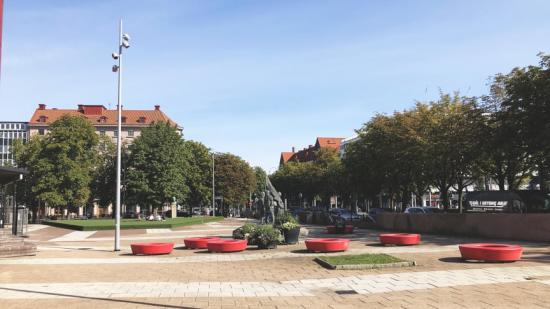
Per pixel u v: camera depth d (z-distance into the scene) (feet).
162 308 29.89
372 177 145.28
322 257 53.06
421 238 82.74
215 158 275.18
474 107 104.88
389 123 131.34
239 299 32.53
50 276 44.24
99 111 378.32
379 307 29.19
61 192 190.90
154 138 205.36
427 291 33.68
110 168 228.02
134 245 63.72
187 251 68.03
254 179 293.02
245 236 72.69
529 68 83.30
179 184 206.28
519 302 29.48
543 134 75.05
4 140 412.77
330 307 29.58
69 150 192.65
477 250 47.96
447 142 102.99
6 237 65.05
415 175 128.06
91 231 122.31
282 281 39.96
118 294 34.81
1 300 32.86
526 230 73.92
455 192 169.99
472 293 32.55
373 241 79.77
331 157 238.48
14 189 103.76
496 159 102.68
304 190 275.39
